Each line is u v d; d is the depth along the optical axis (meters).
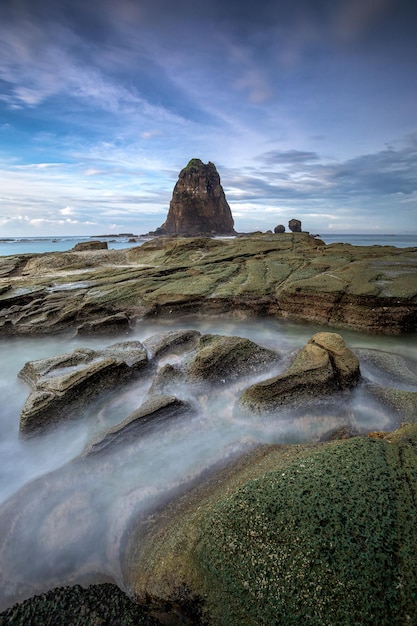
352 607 3.59
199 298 21.00
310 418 8.66
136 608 4.48
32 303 20.73
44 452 8.36
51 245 116.06
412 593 3.58
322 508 4.48
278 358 11.86
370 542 4.02
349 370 9.77
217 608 4.07
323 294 18.88
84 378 9.77
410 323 17.06
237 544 4.35
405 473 4.92
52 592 4.82
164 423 8.36
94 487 6.80
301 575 3.90
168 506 6.08
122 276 26.33
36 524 6.04
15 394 11.48
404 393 9.37
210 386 10.23
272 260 28.00
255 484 5.15
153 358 12.04
